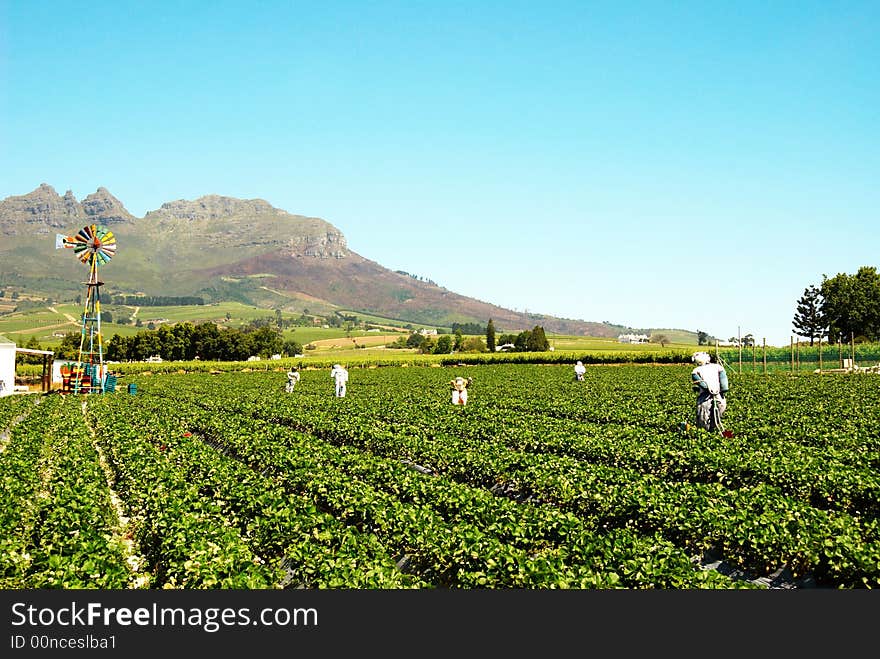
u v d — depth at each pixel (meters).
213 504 15.98
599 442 23.00
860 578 11.79
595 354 105.62
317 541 13.28
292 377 55.66
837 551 12.01
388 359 112.88
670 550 12.08
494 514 14.58
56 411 38.78
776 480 17.72
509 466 19.80
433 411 34.62
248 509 15.64
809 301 125.06
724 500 15.47
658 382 59.09
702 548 14.03
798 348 76.38
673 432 27.19
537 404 39.03
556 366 102.12
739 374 66.94
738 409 32.56
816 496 17.31
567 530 13.33
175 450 22.91
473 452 21.52
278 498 15.73
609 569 11.55
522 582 11.14
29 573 11.94
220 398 48.06
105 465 24.45
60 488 16.91
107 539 13.19
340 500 16.28
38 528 14.20
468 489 16.80
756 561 13.18
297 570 11.95
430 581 12.79
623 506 15.33
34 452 22.66
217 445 28.31
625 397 43.56
